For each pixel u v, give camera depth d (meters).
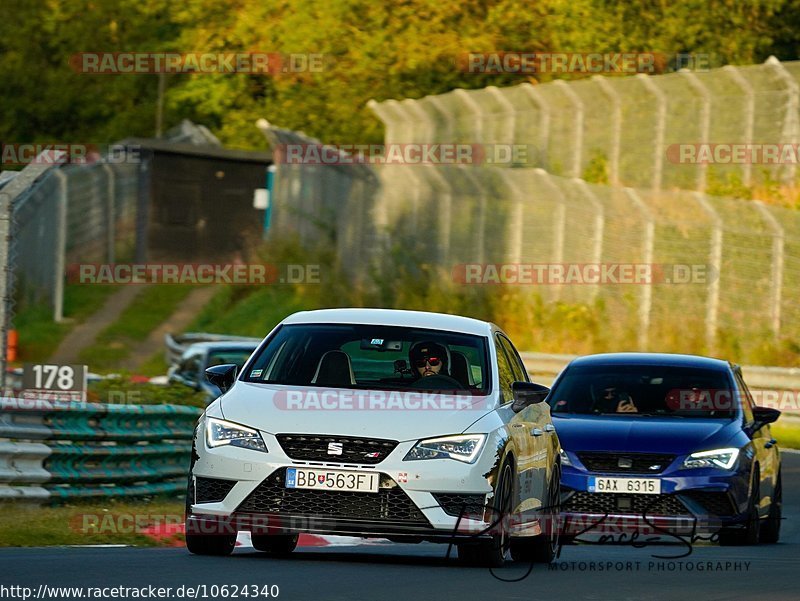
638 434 46.47
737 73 112.69
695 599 30.03
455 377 36.38
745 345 101.56
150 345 127.88
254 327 133.38
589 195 111.25
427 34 186.00
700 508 45.34
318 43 191.38
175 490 53.69
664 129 117.12
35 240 126.38
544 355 103.06
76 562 32.00
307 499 33.16
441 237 123.75
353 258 133.88
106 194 150.75
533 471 37.50
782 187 110.69
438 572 33.19
